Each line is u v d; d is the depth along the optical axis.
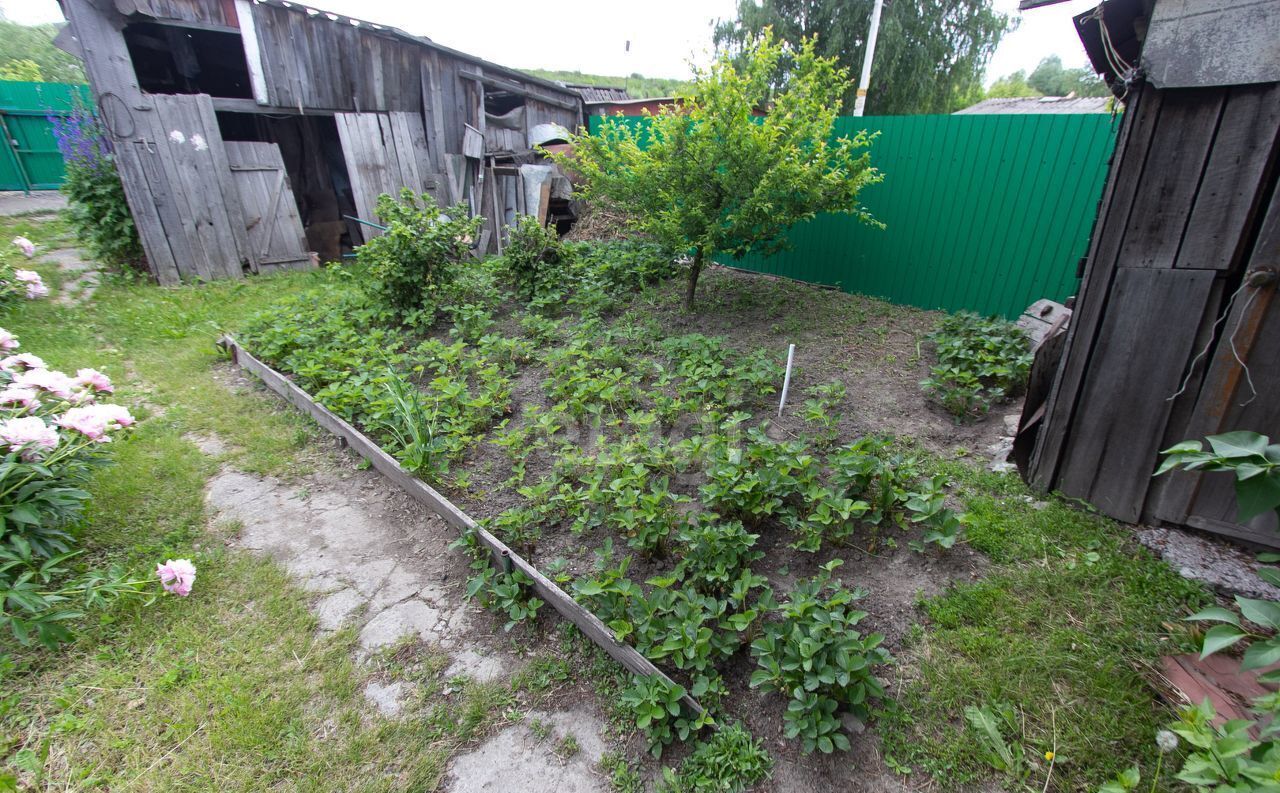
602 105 12.74
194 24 7.44
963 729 2.01
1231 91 2.31
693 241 5.58
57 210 11.96
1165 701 2.03
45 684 2.27
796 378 4.55
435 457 3.71
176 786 1.93
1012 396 4.28
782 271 7.45
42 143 13.79
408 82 9.44
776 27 19.88
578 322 5.98
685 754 2.01
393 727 2.13
